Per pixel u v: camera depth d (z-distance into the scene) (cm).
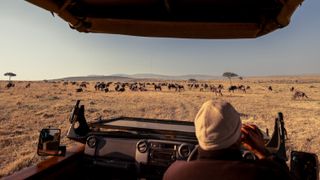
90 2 259
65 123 1480
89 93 4625
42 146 310
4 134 1184
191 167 152
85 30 303
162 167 306
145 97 3819
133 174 321
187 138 329
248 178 141
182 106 2634
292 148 1053
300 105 3058
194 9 263
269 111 2406
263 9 252
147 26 291
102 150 329
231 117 151
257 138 179
